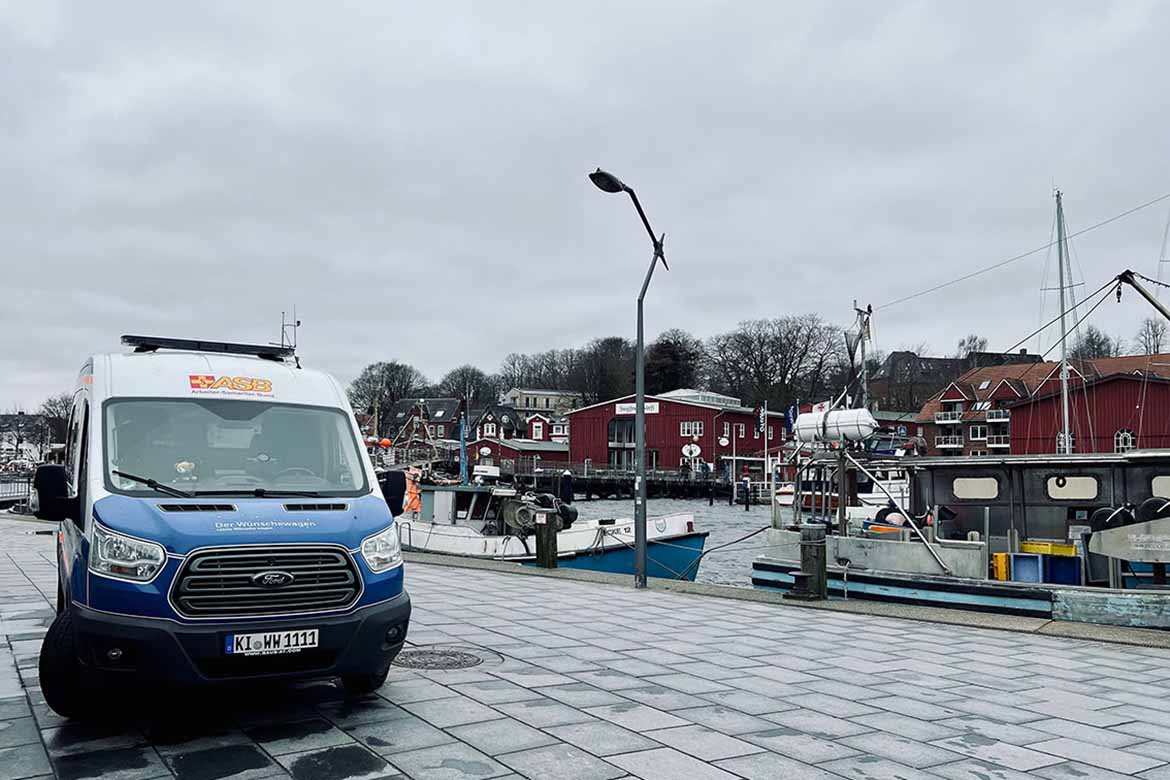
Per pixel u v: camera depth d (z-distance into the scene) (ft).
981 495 49.80
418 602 40.47
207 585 18.88
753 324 379.96
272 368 25.53
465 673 26.35
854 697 25.16
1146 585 41.81
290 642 19.25
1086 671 29.14
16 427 416.05
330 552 20.15
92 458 21.13
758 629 36.04
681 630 35.29
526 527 66.13
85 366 25.75
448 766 18.29
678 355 401.08
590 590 46.91
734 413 288.10
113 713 20.92
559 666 27.86
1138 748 20.86
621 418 301.63
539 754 19.21
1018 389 257.34
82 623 18.57
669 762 19.01
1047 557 44.14
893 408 372.58
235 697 23.06
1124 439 198.29
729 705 23.84
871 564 46.60
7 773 17.39
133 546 18.81
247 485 21.76
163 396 23.07
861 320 76.43
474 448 323.98
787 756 19.71
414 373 512.22
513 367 554.87
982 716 23.43
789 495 177.68
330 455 23.62
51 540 72.43
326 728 20.56
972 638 35.01
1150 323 304.50
